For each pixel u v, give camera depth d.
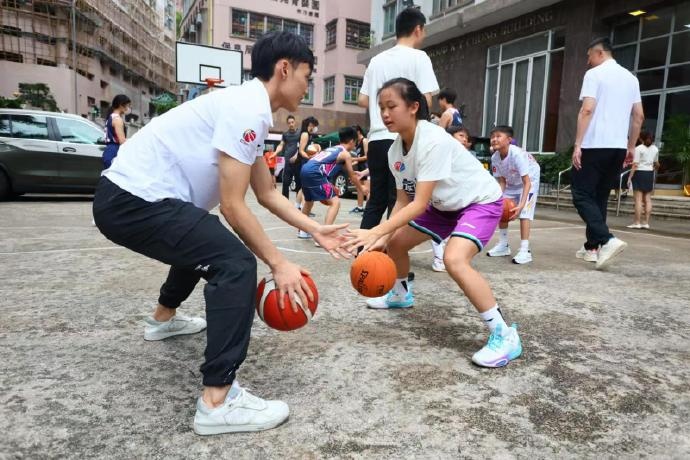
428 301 3.42
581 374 2.30
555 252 5.53
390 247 3.04
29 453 1.61
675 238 7.07
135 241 1.82
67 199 10.14
